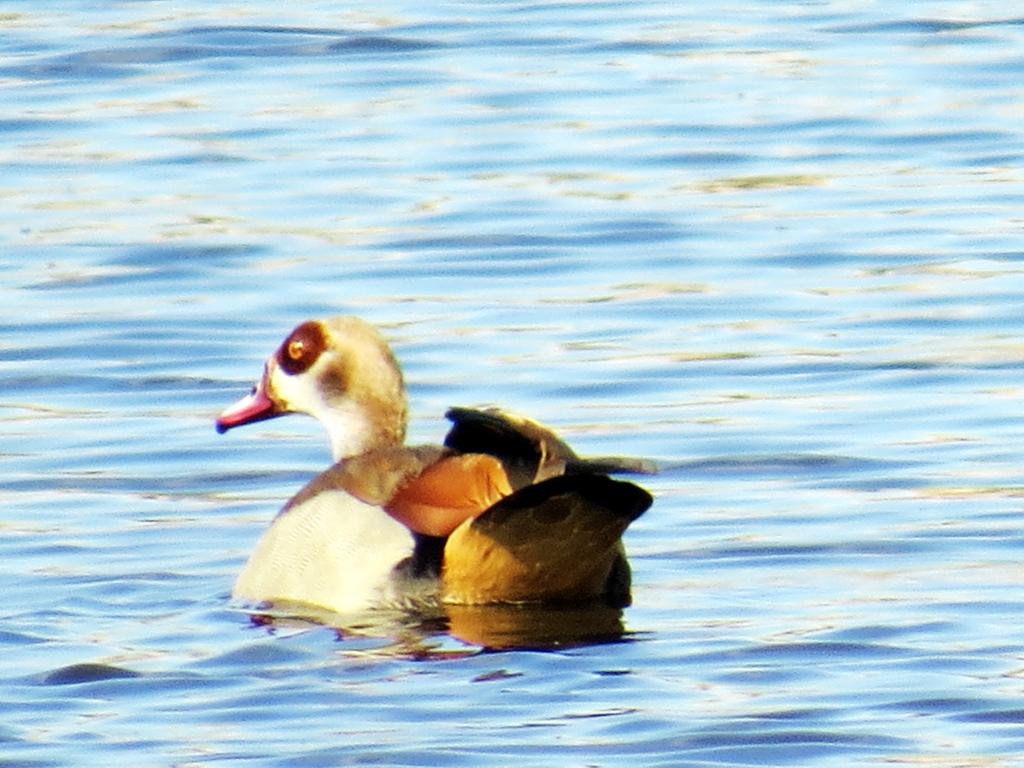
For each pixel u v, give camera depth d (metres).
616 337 17.78
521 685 10.70
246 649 11.38
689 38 27.64
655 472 10.90
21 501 14.37
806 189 21.75
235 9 29.25
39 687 10.83
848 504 13.89
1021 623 11.51
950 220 20.66
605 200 21.42
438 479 12.12
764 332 17.81
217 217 21.05
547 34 28.00
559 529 11.52
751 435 15.41
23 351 17.69
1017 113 24.16
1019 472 14.42
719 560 12.87
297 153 23.06
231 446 15.53
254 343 17.84
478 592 11.91
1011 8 28.84
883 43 27.17
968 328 17.73
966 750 9.73
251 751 9.84
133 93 25.50
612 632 11.50
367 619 11.88
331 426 13.38
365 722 10.20
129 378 17.08
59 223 20.98
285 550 12.35
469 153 23.02
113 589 12.57
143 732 10.13
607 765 9.60
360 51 27.16
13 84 25.77
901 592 12.12
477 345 17.61
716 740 9.87
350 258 19.89
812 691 10.51
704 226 20.62
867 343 17.47
